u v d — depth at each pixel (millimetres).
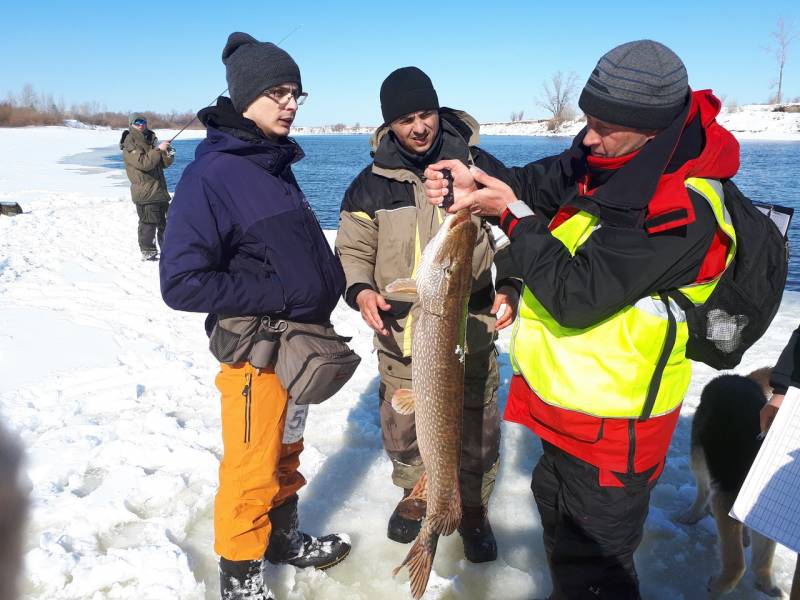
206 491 4156
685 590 3588
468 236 2691
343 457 4785
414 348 2836
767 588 3518
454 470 2863
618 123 2367
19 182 26172
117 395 5551
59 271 10227
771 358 6418
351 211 3576
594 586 2727
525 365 2727
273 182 2834
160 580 3340
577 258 2457
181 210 2715
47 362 6305
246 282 2764
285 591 3383
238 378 2961
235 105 2936
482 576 3613
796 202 19688
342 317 8016
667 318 2449
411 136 3338
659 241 2314
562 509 2814
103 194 21875
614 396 2520
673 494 4414
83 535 3707
